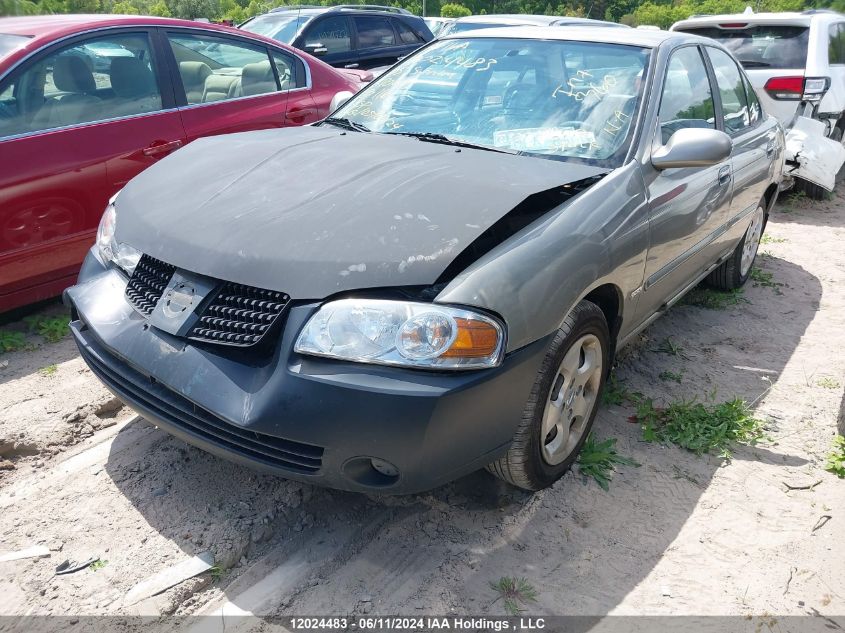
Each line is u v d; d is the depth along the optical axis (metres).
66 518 2.57
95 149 4.09
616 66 3.37
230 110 4.90
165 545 2.45
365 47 9.49
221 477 2.81
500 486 2.83
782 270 5.66
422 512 2.68
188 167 2.97
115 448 2.98
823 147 6.73
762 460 3.12
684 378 3.82
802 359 4.11
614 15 105.69
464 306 2.18
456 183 2.58
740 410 3.38
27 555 2.39
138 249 2.56
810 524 2.73
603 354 2.87
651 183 3.05
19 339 3.90
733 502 2.84
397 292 2.19
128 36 4.46
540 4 97.56
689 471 3.02
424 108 3.52
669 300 3.70
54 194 3.91
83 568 2.35
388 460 2.14
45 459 2.91
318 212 2.42
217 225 2.45
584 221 2.63
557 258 2.45
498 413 2.28
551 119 3.23
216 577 2.35
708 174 3.60
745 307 4.86
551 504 2.75
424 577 2.39
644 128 3.12
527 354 2.30
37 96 3.98
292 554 2.47
